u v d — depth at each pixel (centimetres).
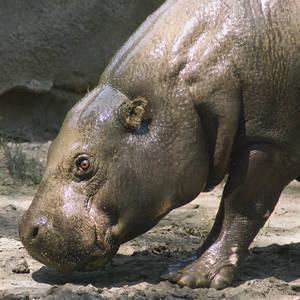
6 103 4394
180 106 1827
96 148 1805
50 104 4516
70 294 1720
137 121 1797
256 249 2380
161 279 1941
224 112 1831
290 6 1892
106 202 1806
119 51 1959
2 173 3562
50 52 4434
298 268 2152
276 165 1930
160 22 1916
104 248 1806
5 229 2536
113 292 1805
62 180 1812
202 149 1855
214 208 3188
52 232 1780
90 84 4578
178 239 2589
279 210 3158
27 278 1947
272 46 1855
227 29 1848
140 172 1811
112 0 4559
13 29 4344
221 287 1884
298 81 1873
